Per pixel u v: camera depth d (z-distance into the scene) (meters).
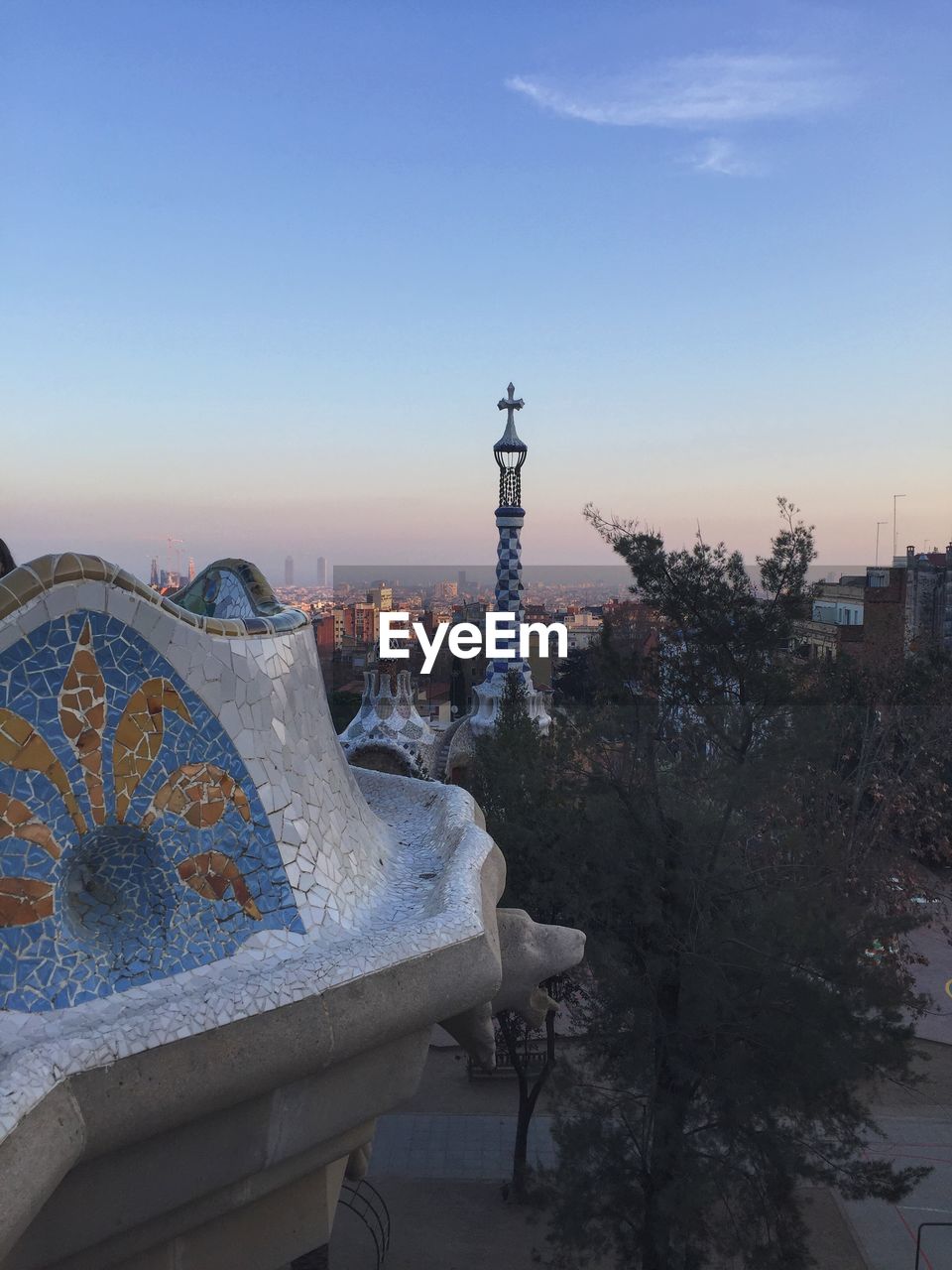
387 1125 19.14
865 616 46.47
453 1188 17.25
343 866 6.07
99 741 4.88
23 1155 3.59
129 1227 4.43
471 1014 6.70
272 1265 5.38
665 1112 13.23
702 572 16.38
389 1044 5.19
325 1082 4.94
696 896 14.75
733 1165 13.52
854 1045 13.66
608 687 16.62
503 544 31.89
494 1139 18.69
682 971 14.48
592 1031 14.89
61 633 4.76
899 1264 15.21
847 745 23.33
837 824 21.25
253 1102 4.65
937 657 26.39
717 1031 14.19
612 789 16.14
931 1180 17.28
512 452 32.25
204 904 5.10
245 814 5.38
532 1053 20.28
